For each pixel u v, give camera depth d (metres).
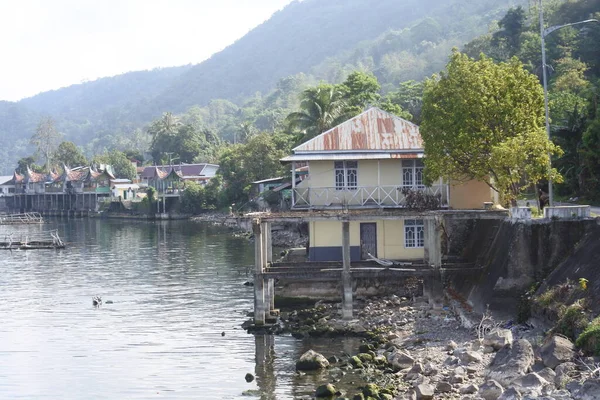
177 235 108.25
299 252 57.00
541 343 28.34
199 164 169.00
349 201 46.84
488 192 46.75
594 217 34.59
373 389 27.67
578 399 22.22
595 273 29.95
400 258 47.22
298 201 47.00
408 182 47.50
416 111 110.75
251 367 33.56
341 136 47.91
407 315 39.84
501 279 35.69
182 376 32.75
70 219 164.75
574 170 57.56
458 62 42.62
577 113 59.00
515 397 23.23
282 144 124.81
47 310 49.78
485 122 40.78
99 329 43.16
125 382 32.25
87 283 62.22
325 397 28.36
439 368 29.36
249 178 125.44
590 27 101.38
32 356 37.12
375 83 94.06
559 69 89.38
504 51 123.12
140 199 162.75
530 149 38.41
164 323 44.19
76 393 30.94
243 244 90.25
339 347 36.00
